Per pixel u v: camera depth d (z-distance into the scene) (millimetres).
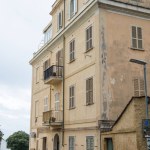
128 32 21438
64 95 25344
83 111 21641
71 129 23406
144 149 15023
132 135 15500
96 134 19438
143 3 22797
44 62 31797
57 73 26047
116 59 20562
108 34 20703
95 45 20750
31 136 34594
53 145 26875
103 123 19188
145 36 22109
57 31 28453
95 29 20922
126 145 15969
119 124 16844
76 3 24500
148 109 15422
